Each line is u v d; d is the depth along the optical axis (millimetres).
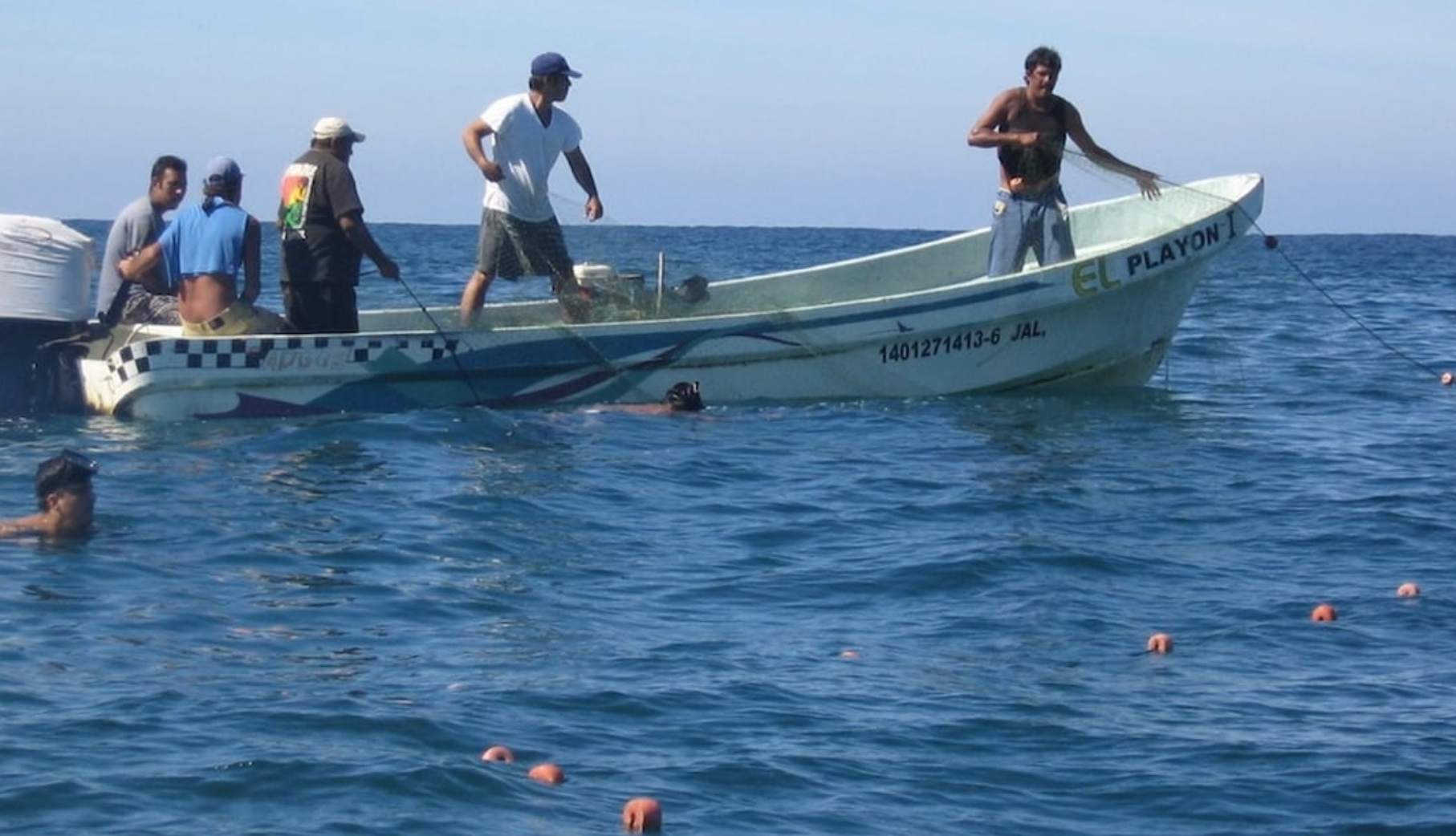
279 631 8453
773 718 7445
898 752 7109
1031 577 9875
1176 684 8055
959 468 12969
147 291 14797
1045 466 13102
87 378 14172
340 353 14062
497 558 10016
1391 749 7227
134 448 12695
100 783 6398
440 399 14484
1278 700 7855
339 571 9555
